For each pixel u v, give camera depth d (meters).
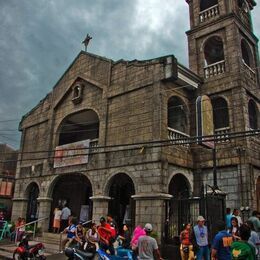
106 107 20.78
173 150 17.86
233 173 17.98
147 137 17.78
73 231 14.38
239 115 18.81
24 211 25.45
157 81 18.19
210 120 16.67
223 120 20.16
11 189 34.84
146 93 18.62
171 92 18.86
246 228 6.63
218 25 21.72
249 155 17.80
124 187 21.88
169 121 20.59
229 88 19.61
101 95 21.58
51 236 20.69
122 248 13.87
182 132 19.73
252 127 20.77
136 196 17.03
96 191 19.52
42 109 26.83
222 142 18.78
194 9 23.75
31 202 26.03
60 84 25.47
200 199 14.45
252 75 21.64
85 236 13.03
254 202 17.33
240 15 22.59
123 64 20.62
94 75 22.50
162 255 14.84
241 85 19.22
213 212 13.77
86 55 23.73
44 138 25.56
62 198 26.36
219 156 18.66
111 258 11.47
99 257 11.14
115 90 20.55
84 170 20.84
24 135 28.36
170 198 16.28
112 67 21.44
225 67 20.44
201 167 19.08
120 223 21.05
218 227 8.28
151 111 18.03
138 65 19.53
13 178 35.34
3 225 23.92
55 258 14.58
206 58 23.41
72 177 23.98
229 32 21.02
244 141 17.97
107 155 19.64
